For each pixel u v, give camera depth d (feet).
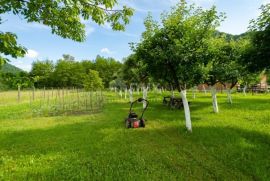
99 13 15.69
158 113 57.21
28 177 19.99
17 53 11.63
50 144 30.45
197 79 36.32
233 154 24.03
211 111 57.11
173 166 21.35
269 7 26.17
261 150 25.13
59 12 15.71
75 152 26.45
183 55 32.12
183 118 48.34
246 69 30.94
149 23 35.17
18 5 13.85
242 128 36.27
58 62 238.48
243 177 18.71
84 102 96.12
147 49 34.58
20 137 35.12
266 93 133.69
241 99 90.43
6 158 25.12
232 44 53.36
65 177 19.61
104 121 47.91
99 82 133.39
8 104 91.66
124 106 77.30
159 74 37.19
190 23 33.22
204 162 22.15
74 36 18.03
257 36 26.81
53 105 83.51
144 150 26.40
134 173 19.88
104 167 21.49
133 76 73.31
